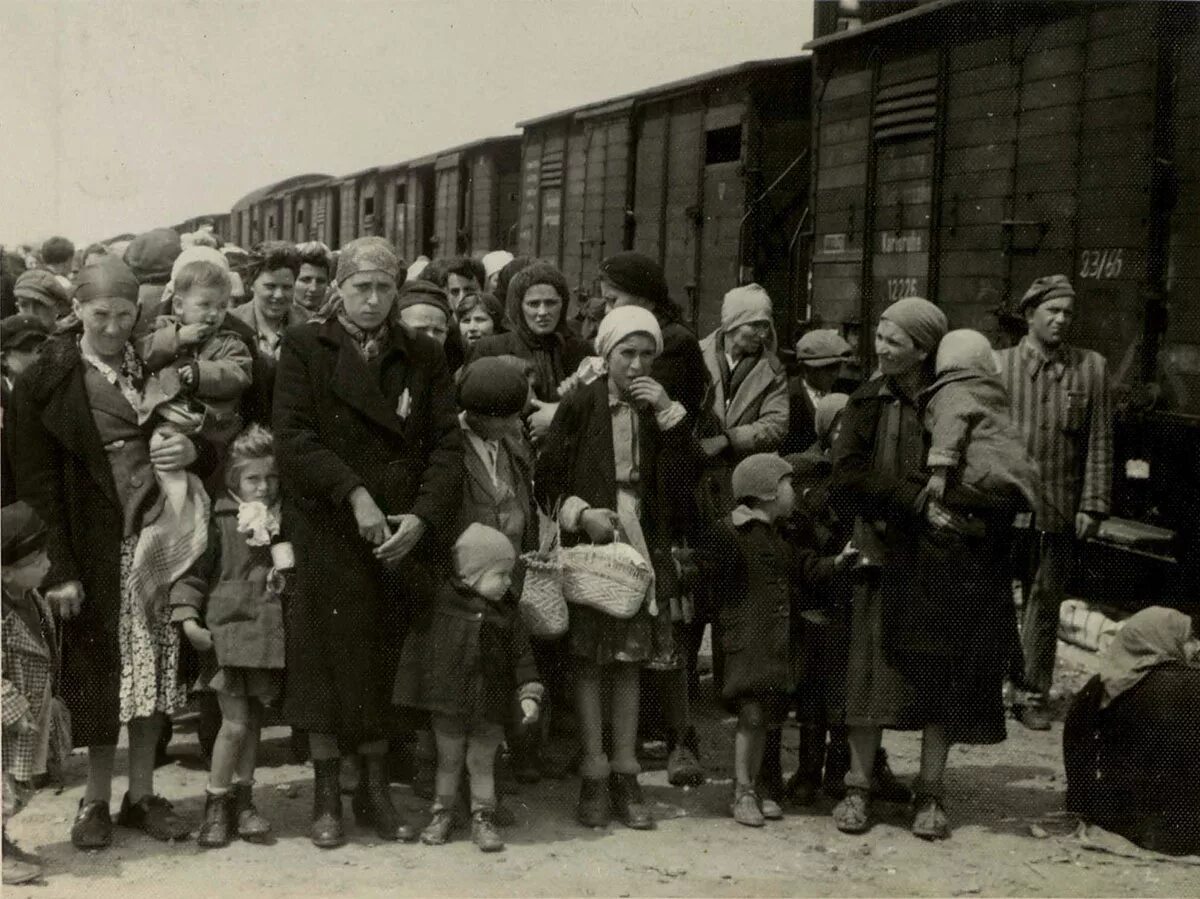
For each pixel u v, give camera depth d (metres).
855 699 4.45
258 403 4.29
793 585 4.55
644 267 4.92
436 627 4.07
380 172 23.36
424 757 4.66
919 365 4.56
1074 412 5.96
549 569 4.32
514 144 18.78
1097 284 7.62
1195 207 7.01
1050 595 5.99
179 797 4.53
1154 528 6.96
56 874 3.77
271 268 5.90
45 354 3.94
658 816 4.59
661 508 4.64
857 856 4.25
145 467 3.98
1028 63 8.33
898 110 9.88
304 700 3.98
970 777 5.22
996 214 8.63
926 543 4.38
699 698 6.25
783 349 12.20
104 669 3.89
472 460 4.41
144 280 5.88
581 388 4.64
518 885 3.83
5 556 3.58
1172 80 7.17
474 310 5.82
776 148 12.27
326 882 3.77
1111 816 4.43
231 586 3.98
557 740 5.39
